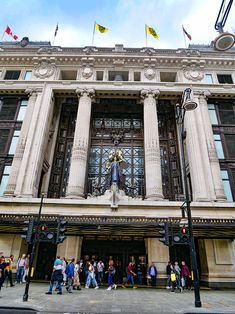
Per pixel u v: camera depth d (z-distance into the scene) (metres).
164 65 25.03
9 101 23.78
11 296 9.73
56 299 9.37
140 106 25.91
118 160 20.30
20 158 19.52
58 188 22.02
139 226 15.01
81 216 16.00
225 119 22.91
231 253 16.47
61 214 16.78
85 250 18.22
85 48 25.64
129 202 17.20
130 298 10.18
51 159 22.72
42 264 18.00
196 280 8.79
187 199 10.37
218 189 18.56
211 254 16.47
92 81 23.56
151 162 19.67
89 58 24.86
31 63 25.31
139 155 23.48
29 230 9.88
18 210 17.00
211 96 23.39
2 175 19.98
